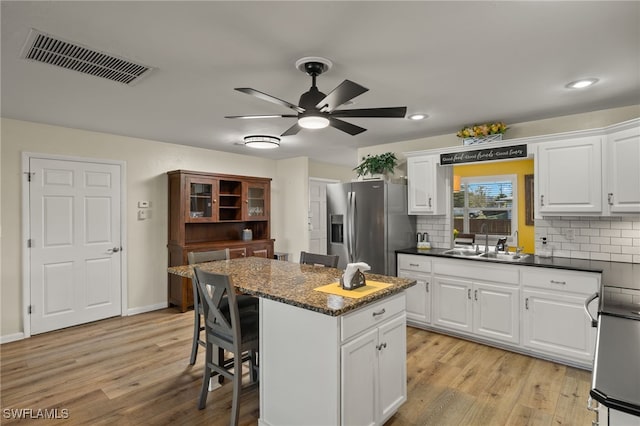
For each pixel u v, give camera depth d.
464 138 3.74
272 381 2.00
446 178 4.21
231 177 5.21
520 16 1.68
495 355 3.11
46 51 2.04
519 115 3.36
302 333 1.83
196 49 2.03
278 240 6.39
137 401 2.40
